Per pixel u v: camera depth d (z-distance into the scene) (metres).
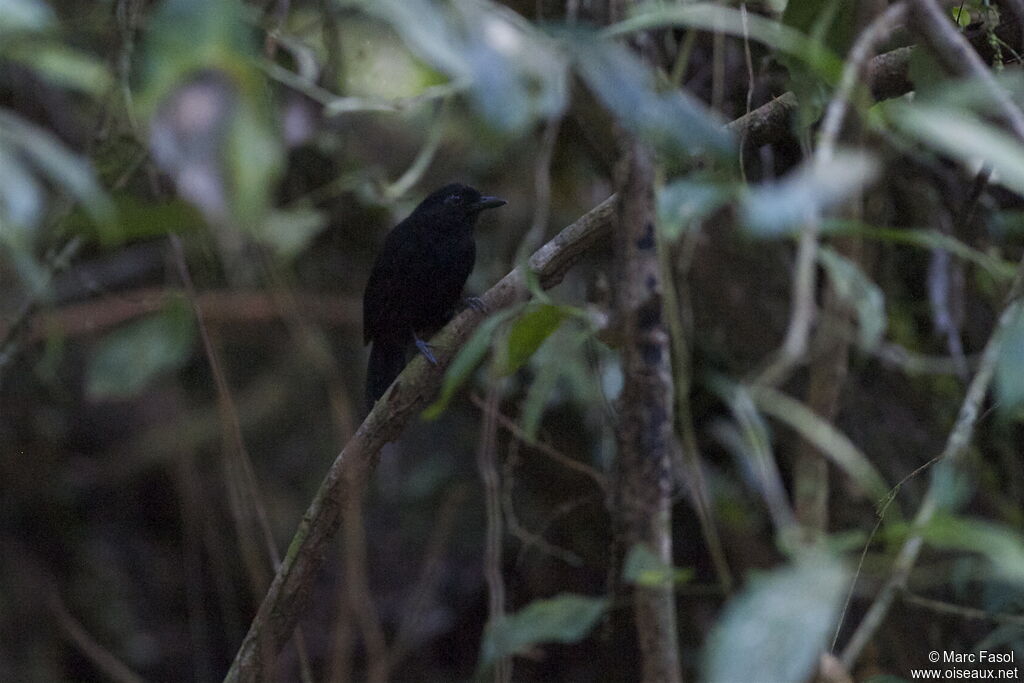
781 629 2.31
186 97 2.56
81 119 10.22
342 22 8.57
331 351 13.39
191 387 14.21
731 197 2.90
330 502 6.35
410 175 9.76
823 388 4.64
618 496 3.56
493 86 2.58
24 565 14.50
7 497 14.45
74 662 14.43
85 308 9.88
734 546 9.34
